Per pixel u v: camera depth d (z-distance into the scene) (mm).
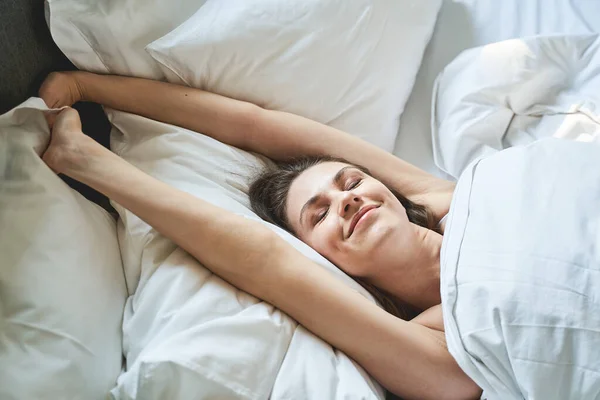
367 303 810
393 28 1220
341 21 1180
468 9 1379
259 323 760
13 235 776
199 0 1190
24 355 698
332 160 1076
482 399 784
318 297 795
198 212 850
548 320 697
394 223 916
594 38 1198
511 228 785
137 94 1104
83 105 1140
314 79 1162
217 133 1111
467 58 1218
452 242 829
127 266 901
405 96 1249
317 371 737
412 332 795
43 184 833
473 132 1159
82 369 731
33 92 1021
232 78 1136
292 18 1155
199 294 809
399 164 1104
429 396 794
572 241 734
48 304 742
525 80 1156
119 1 1074
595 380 665
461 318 753
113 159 901
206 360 697
